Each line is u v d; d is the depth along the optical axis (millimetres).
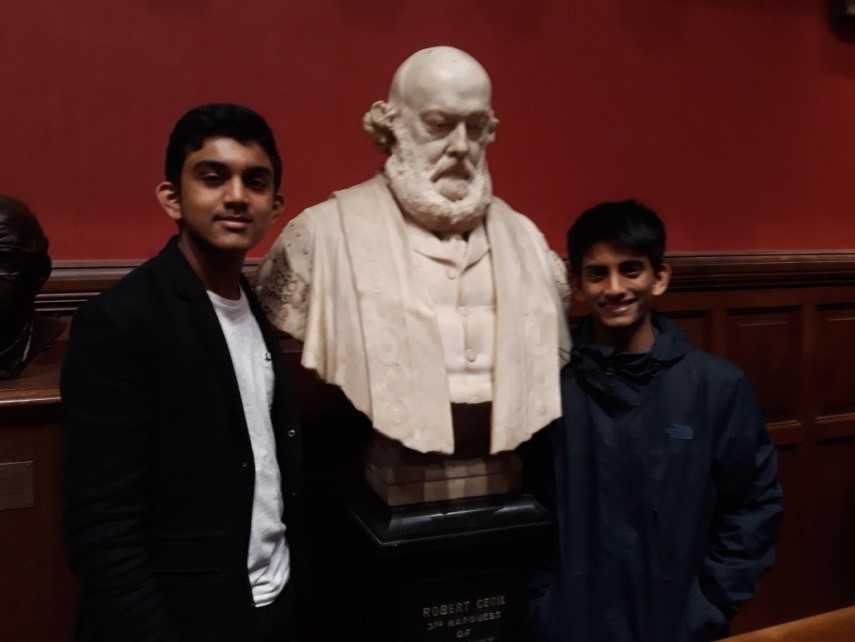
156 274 1053
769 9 2523
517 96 2238
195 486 1030
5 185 1794
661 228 1389
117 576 958
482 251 1404
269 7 1978
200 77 1929
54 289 1761
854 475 2617
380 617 1412
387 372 1266
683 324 2350
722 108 2490
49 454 1271
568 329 1492
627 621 1347
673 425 1355
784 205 2602
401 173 1362
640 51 2375
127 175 1887
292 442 1190
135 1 1863
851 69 2660
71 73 1826
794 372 2502
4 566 1253
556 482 1407
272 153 1113
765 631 1134
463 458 1407
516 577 1444
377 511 1383
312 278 1310
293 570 1189
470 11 2170
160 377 1019
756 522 1341
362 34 2068
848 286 2551
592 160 2342
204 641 1018
